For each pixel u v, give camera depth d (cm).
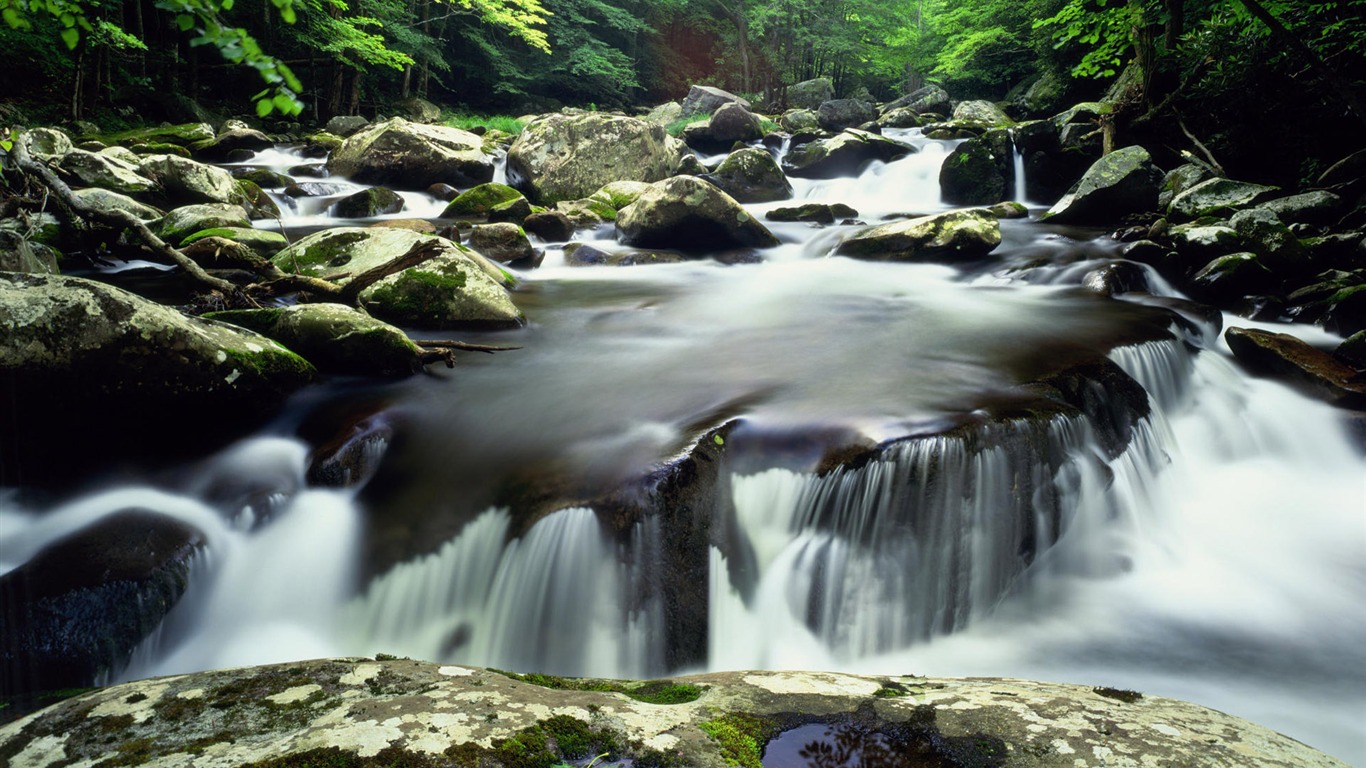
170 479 424
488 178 1602
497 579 386
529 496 403
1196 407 625
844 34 3644
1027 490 436
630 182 1440
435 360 585
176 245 871
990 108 2370
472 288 693
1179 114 1319
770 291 837
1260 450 595
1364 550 483
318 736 151
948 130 1972
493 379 558
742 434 442
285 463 446
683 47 4325
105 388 422
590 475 404
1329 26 1003
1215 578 455
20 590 326
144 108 1905
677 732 162
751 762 156
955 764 157
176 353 444
